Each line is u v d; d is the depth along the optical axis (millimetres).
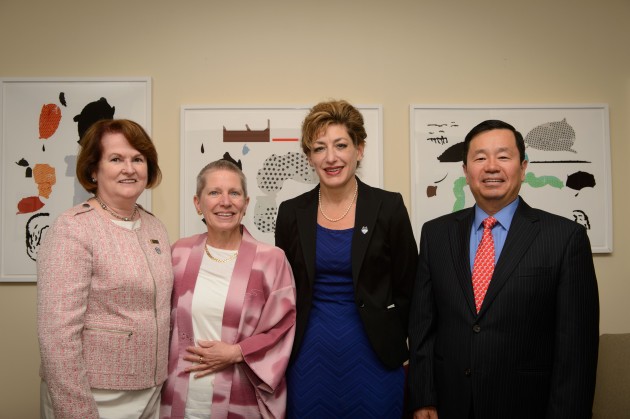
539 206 2184
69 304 1187
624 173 2234
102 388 1233
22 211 2111
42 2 2180
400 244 1587
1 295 2127
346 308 1537
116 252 1290
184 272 1521
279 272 1543
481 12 2240
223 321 1464
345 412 1507
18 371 2119
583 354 1281
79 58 2178
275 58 2199
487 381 1311
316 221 1604
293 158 2152
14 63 2170
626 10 2246
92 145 1340
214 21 2197
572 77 2248
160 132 2178
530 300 1316
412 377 1473
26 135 2123
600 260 2217
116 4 2188
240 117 2152
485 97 2229
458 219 1530
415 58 2223
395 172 2205
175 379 1439
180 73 2186
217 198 1486
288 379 1559
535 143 2191
